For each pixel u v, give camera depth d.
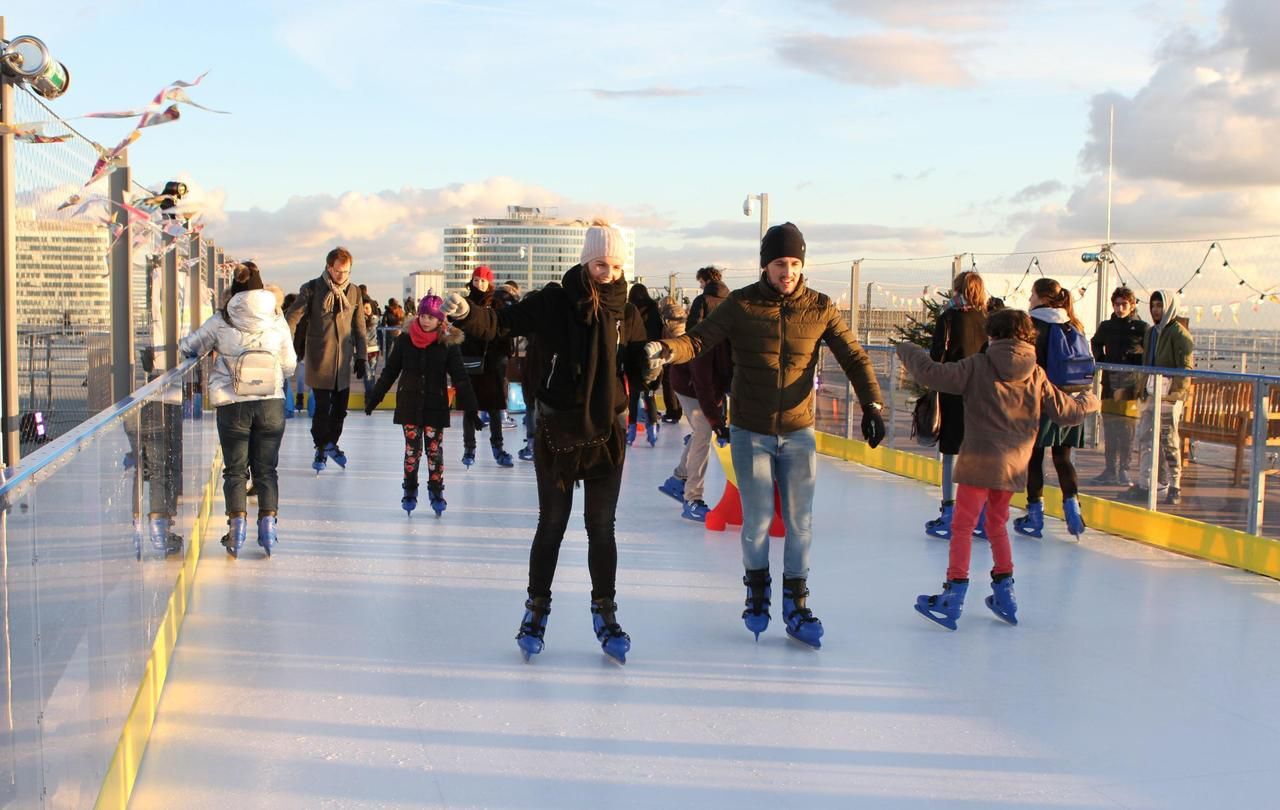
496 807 3.08
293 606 5.12
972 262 12.17
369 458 10.43
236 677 4.13
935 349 6.70
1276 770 3.44
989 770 3.40
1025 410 4.86
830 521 7.55
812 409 4.73
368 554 6.24
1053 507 7.93
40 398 3.31
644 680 4.18
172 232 5.42
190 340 6.00
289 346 6.30
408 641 4.61
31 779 2.00
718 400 5.50
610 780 3.27
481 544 6.53
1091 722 3.83
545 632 4.79
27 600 1.97
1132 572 6.11
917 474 9.51
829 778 3.32
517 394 13.30
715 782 3.27
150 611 3.68
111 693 2.86
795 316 4.61
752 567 4.70
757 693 4.07
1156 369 6.88
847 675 4.29
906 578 5.91
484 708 3.85
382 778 3.25
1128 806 3.18
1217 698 4.09
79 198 3.46
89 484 2.57
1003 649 4.67
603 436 4.29
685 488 7.61
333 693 3.97
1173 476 6.75
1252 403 6.11
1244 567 6.20
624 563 6.11
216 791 3.15
